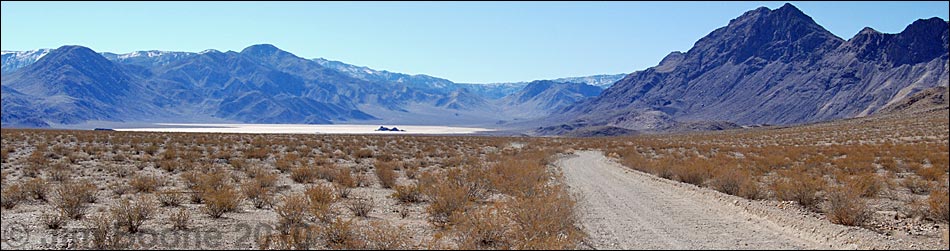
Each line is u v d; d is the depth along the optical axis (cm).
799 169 3067
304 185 2386
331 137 6956
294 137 6644
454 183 2092
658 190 2223
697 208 1712
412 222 1527
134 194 1994
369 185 2453
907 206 1814
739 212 1644
